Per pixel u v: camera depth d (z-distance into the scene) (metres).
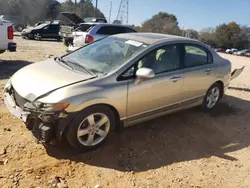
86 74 3.80
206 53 5.25
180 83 4.59
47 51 13.72
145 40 4.46
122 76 3.84
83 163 3.50
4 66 8.60
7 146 3.67
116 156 3.74
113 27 11.02
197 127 4.91
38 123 3.36
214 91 5.57
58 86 3.45
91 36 10.32
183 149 4.15
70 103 3.33
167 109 4.58
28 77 3.78
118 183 3.23
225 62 5.66
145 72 3.80
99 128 3.75
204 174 3.61
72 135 3.48
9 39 8.66
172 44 4.57
